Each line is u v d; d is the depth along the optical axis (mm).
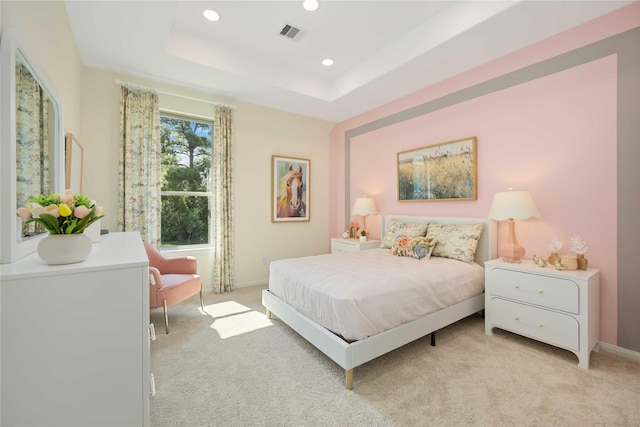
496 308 2459
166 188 3535
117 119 3107
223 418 1495
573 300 2035
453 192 3297
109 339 1020
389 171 4098
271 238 4312
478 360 2070
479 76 3020
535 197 2643
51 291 931
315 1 2369
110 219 3078
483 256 2941
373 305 1885
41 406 930
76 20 2221
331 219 5020
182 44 2795
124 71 3059
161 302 2518
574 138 2400
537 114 2613
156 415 1510
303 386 1771
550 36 2494
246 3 2385
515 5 2088
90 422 1001
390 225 3779
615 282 2199
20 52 1177
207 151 3840
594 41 2273
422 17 2617
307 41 2969
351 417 1506
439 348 2254
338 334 1883
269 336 2457
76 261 1031
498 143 2898
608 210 2236
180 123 3627
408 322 2086
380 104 4117
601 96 2256
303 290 2211
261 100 3930
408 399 1648
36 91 1432
